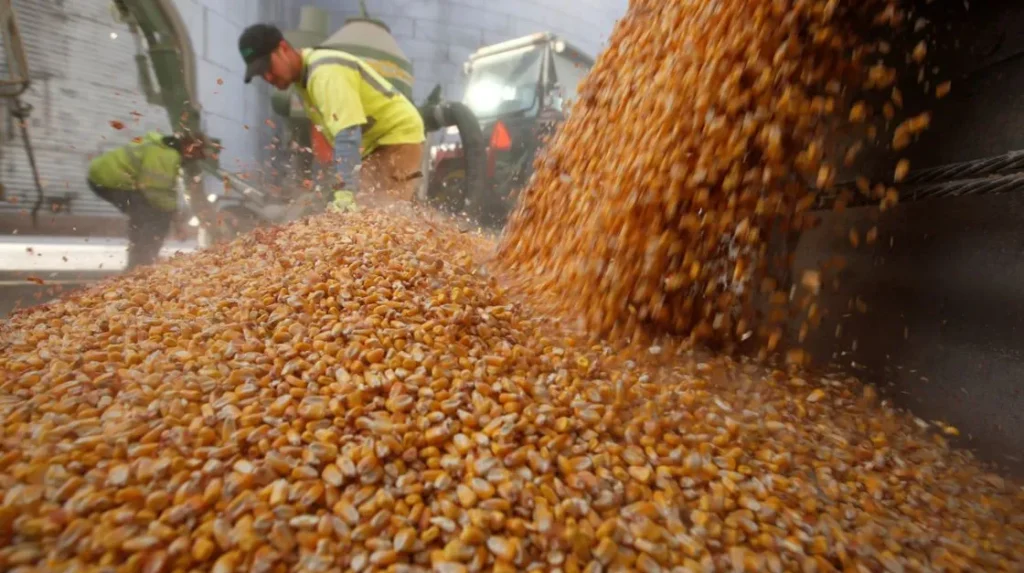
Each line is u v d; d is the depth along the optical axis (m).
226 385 1.48
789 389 2.12
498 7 13.66
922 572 1.24
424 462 1.34
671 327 2.26
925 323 2.05
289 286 2.01
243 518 1.13
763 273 2.29
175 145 4.42
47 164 6.77
